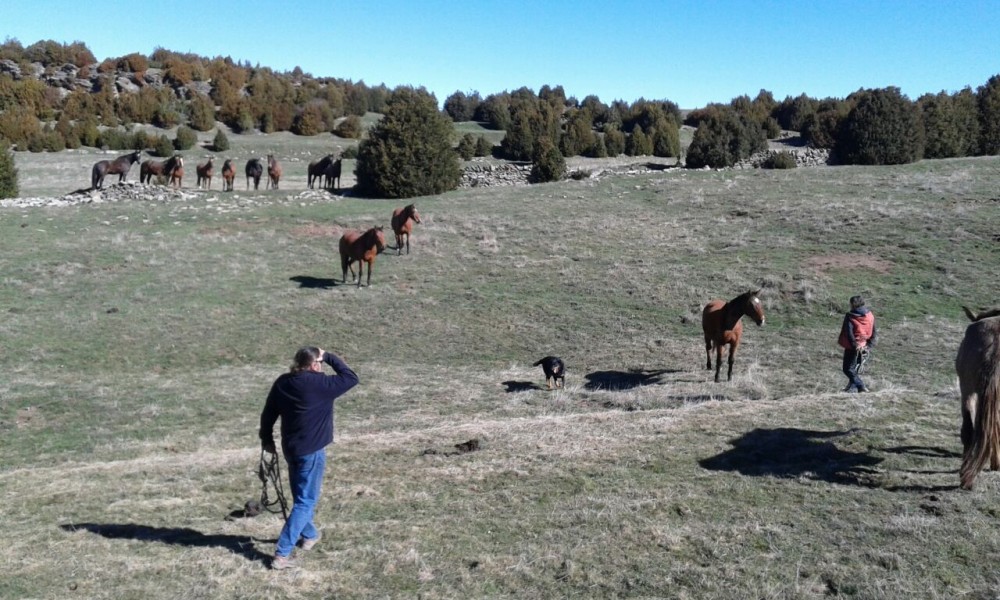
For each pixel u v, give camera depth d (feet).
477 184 137.08
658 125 202.90
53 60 279.08
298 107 254.88
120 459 35.37
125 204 106.22
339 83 324.60
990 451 20.70
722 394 43.21
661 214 95.20
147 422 42.45
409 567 18.75
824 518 20.93
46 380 49.88
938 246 72.59
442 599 17.11
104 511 23.86
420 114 122.21
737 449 27.50
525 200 109.09
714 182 114.93
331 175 127.65
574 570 18.34
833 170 120.67
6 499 25.80
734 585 17.39
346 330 60.90
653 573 18.11
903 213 83.97
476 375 51.70
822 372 47.55
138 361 54.44
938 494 21.99
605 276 71.87
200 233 88.89
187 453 35.55
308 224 93.86
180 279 71.97
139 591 17.52
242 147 208.44
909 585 16.98
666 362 52.26
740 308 43.98
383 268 76.74
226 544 20.59
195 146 204.13
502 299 67.00
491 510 22.68
